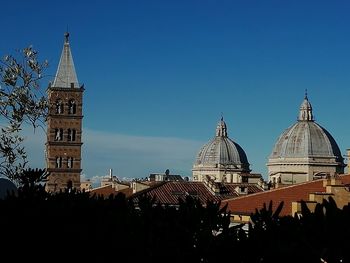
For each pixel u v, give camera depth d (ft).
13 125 82.02
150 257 36.14
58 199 45.32
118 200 45.19
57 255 39.47
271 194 184.03
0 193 60.64
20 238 39.91
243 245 34.17
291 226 32.65
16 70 82.99
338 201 133.08
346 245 30.45
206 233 35.91
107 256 38.55
